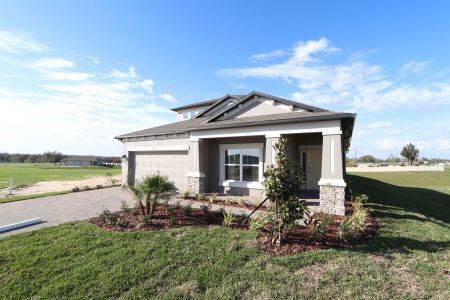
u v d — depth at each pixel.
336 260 4.89
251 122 11.07
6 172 41.00
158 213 8.44
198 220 7.69
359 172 44.47
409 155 56.12
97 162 103.88
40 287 4.19
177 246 5.61
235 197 12.27
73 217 8.42
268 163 10.91
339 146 9.23
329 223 6.72
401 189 20.88
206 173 14.02
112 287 4.12
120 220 7.36
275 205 5.92
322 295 3.77
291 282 4.12
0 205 10.68
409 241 5.98
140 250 5.41
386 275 4.31
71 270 4.66
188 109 22.59
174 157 15.13
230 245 5.62
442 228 7.89
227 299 3.76
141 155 17.17
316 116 9.49
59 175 34.69
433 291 3.81
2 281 4.35
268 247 5.51
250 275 4.37
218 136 12.49
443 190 23.44
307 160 14.70
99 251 5.39
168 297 3.84
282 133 10.59
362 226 6.71
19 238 6.20
